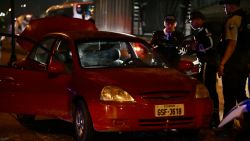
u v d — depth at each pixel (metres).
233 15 6.73
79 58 6.80
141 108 6.04
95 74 6.48
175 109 6.17
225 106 7.02
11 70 7.32
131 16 14.25
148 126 6.11
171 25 8.62
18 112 7.34
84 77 6.46
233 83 6.86
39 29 9.69
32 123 7.93
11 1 13.61
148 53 7.40
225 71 6.87
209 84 7.44
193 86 6.42
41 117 8.40
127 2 14.31
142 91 6.11
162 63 7.25
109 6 15.03
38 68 7.31
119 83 6.18
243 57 6.81
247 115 5.21
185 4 13.77
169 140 6.80
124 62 7.17
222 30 6.91
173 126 6.21
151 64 7.23
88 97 6.18
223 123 5.15
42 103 7.02
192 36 7.89
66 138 6.95
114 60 7.11
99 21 15.73
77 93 6.39
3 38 24.58
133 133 7.22
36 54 7.66
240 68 6.81
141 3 14.12
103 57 7.05
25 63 7.79
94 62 6.92
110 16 14.98
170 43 8.70
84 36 7.23
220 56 6.99
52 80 6.88
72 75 6.69
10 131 7.35
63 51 7.15
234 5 6.73
